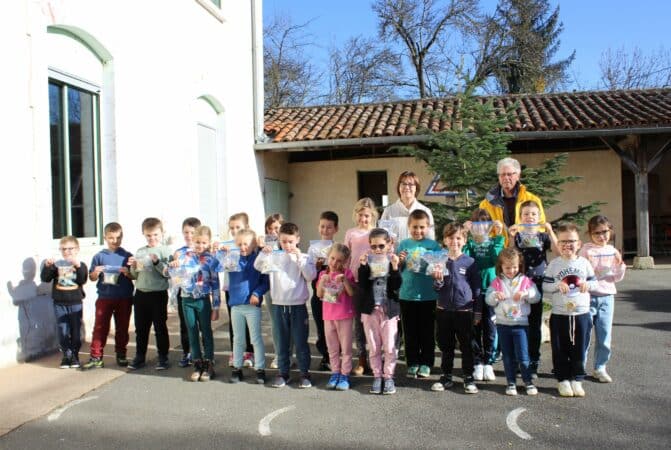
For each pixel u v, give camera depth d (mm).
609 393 4734
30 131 5887
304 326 5180
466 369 4875
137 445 3879
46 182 6062
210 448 3828
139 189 7840
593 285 4781
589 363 5566
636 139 11938
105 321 5668
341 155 13875
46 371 5496
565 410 4383
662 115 11289
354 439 3941
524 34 30000
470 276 4941
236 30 11219
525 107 13430
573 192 12844
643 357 5734
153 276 5641
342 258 5012
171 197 8680
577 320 4691
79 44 6910
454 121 7676
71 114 6863
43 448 3832
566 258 4801
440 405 4574
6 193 5570
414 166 13406
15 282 5656
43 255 5984
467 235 5387
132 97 7711
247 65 11844
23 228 5766
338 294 5008
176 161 8859
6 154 5590
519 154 12977
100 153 7305
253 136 12242
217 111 10641
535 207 5094
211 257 5527
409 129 12203
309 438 3971
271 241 5406
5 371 5457
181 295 5391
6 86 5621
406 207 5703
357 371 5496
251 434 4051
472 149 7031
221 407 4598
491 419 4246
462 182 7035
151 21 8180
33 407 4539
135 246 7691
